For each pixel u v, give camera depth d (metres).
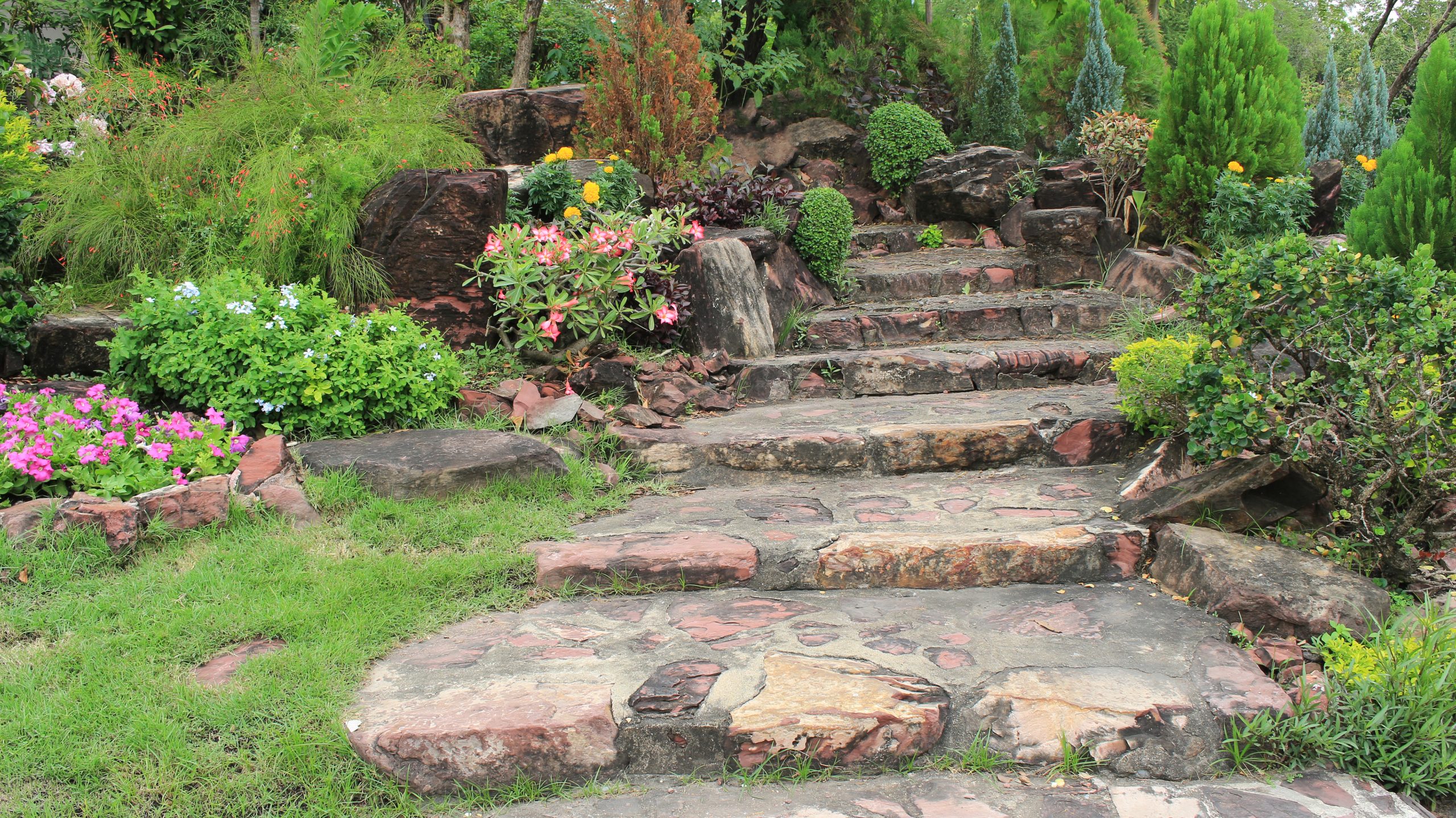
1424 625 2.84
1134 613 3.30
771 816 2.41
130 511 3.58
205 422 4.27
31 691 2.70
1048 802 2.47
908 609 3.39
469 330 5.63
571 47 11.09
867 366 5.91
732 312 6.09
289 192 5.46
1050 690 2.75
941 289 7.81
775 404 5.78
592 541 3.80
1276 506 3.81
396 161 5.93
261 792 2.40
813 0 11.52
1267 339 3.88
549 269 5.38
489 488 4.25
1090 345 6.29
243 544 3.65
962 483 4.56
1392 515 3.78
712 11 11.41
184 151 6.02
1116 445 4.78
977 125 10.98
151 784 2.38
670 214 6.79
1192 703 2.68
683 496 4.56
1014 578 3.62
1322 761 2.63
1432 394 3.33
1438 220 5.86
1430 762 2.52
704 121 8.03
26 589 3.28
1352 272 3.57
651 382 5.54
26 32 9.07
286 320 4.76
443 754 2.53
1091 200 8.44
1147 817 2.40
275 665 2.84
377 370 4.73
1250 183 7.32
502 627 3.25
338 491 4.02
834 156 10.83
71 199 5.80
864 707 2.66
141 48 9.42
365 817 2.42
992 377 5.93
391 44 8.87
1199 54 7.64
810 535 3.81
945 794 2.51
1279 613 3.10
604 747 2.60
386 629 3.13
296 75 6.71
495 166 8.41
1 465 3.72
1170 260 7.17
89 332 5.23
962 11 15.61
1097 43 9.85
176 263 5.70
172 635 3.00
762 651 3.03
